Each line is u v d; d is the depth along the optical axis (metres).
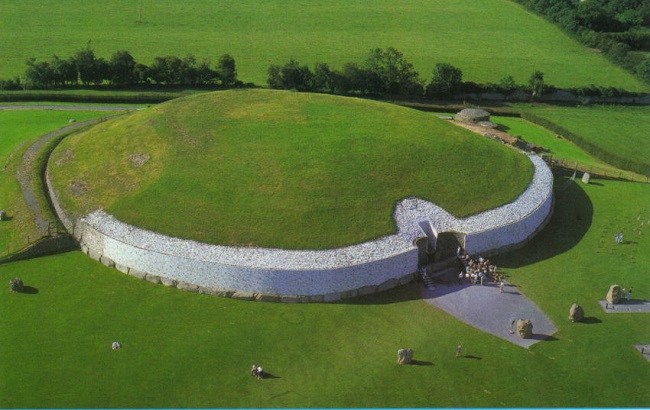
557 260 76.88
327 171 77.69
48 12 178.12
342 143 83.06
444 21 191.50
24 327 62.28
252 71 143.75
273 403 54.16
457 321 65.19
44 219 77.12
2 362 57.66
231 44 161.62
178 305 65.88
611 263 76.94
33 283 68.81
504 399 55.66
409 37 175.62
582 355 61.44
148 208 74.06
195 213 72.69
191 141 83.19
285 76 130.62
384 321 64.75
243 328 63.03
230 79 133.38
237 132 85.06
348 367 58.53
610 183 99.56
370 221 72.56
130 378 56.34
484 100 137.75
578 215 88.00
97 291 67.75
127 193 76.88
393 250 69.88
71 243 75.56
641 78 152.88
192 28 172.12
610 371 59.59
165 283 68.81
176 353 59.47
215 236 69.94
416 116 94.56
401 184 78.12
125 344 60.38
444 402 55.00
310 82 131.62
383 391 55.84
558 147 115.44
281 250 68.56
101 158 84.69
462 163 84.12
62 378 56.12
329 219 72.00
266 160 79.31
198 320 63.84
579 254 78.44
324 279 66.50
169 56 140.38
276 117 89.62
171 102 95.56
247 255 67.81
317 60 153.38
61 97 123.06
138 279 69.81
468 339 62.75
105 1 190.88
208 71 133.00
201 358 58.91
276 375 57.28
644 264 77.00
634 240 82.31
